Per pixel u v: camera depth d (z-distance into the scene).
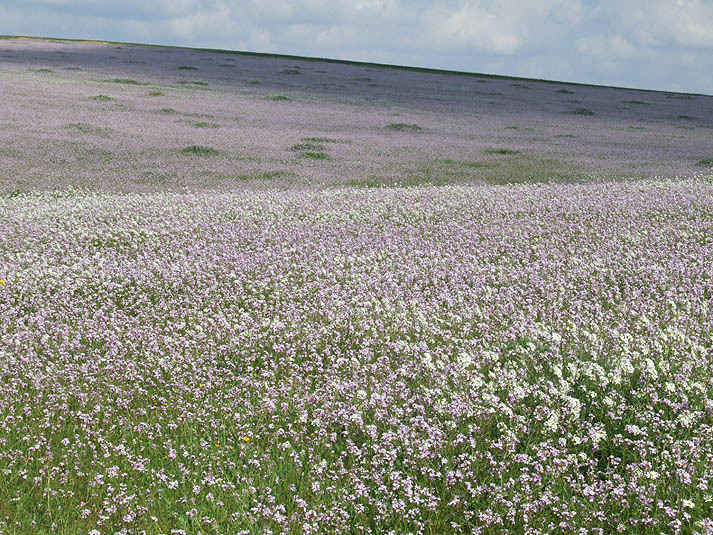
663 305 10.30
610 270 12.17
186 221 17.31
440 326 9.46
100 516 5.12
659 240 14.28
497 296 10.74
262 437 6.65
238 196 21.23
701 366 7.32
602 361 7.71
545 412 6.39
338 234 16.00
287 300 11.20
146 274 12.53
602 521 5.00
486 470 5.77
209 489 5.65
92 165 27.22
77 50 77.69
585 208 18.17
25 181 23.98
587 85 85.50
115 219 17.81
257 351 8.91
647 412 6.26
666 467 5.48
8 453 6.06
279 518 5.06
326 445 6.25
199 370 8.12
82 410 7.14
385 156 31.53
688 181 24.25
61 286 11.80
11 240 15.26
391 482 5.68
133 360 8.50
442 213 18.34
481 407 6.54
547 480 5.55
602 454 5.94
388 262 13.25
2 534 4.86
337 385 7.29
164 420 6.98
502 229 16.03
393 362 8.21
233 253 14.05
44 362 8.62
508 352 8.15
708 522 4.58
